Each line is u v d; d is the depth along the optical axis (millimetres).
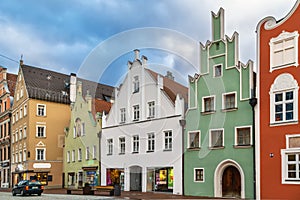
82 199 18547
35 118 36906
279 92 19219
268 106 19609
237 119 21031
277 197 18531
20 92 39750
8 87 45594
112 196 21250
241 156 20547
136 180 24703
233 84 21453
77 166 33250
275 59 19547
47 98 38031
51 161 36812
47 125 37531
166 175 24125
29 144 36031
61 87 40750
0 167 44344
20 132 38875
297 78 18484
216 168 21547
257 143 19844
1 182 43562
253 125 20234
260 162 19562
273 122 19266
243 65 21219
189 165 22875
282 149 18656
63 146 37000
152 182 24125
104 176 28844
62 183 36625
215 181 21547
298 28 18672
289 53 18969
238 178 20906
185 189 22953
